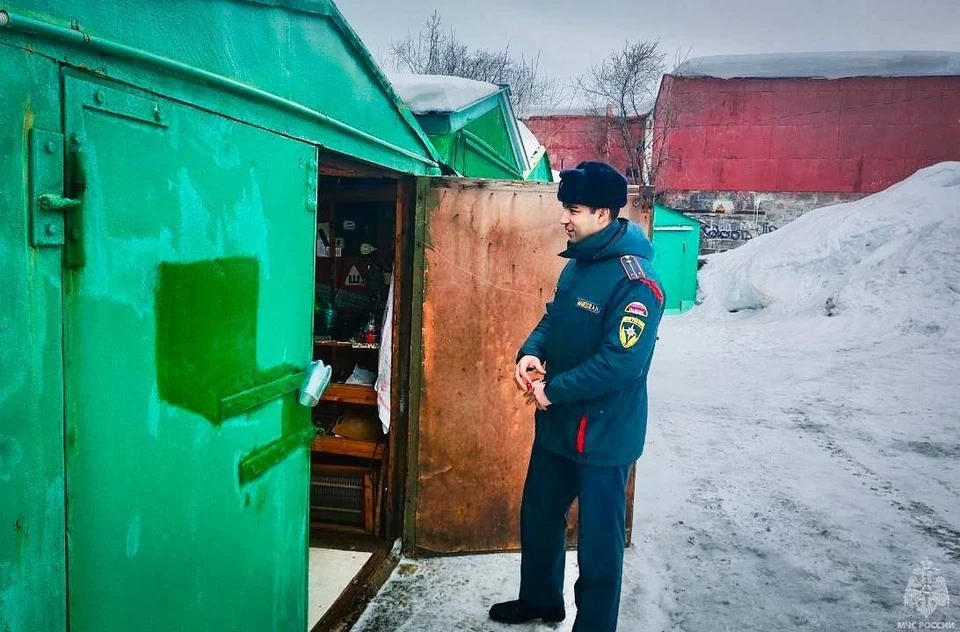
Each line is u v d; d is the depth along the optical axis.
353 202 3.57
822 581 2.86
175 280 1.42
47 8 1.05
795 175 17.95
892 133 17.45
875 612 2.62
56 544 1.16
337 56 2.13
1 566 1.05
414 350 2.98
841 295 10.66
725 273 14.52
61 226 1.11
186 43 1.40
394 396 3.11
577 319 2.11
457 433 3.00
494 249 2.93
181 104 1.40
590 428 2.08
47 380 1.11
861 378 7.06
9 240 1.02
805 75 17.73
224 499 1.66
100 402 1.24
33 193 1.05
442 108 3.77
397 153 2.75
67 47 1.11
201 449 1.55
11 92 1.01
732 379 7.30
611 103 20.81
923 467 4.36
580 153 21.06
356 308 3.64
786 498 3.80
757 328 10.95
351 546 3.15
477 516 3.06
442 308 2.94
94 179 1.18
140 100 1.28
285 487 2.00
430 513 3.03
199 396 1.53
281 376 1.91
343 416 3.45
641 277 2.01
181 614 1.53
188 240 1.45
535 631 2.48
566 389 2.00
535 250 2.94
